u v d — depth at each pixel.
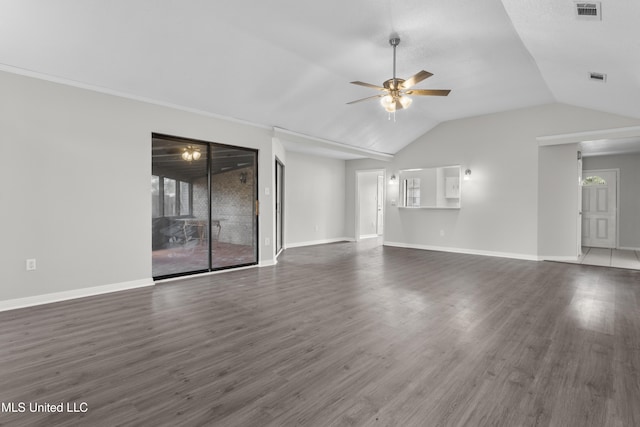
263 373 2.20
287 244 8.16
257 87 4.70
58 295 3.72
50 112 3.62
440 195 7.67
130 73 3.88
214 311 3.41
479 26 3.53
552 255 6.45
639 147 6.98
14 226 3.44
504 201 6.81
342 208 9.68
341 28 3.57
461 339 2.73
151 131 4.39
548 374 2.18
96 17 3.12
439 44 3.93
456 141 7.43
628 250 7.58
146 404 1.86
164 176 4.71
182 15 3.26
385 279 4.82
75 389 2.01
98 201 3.97
